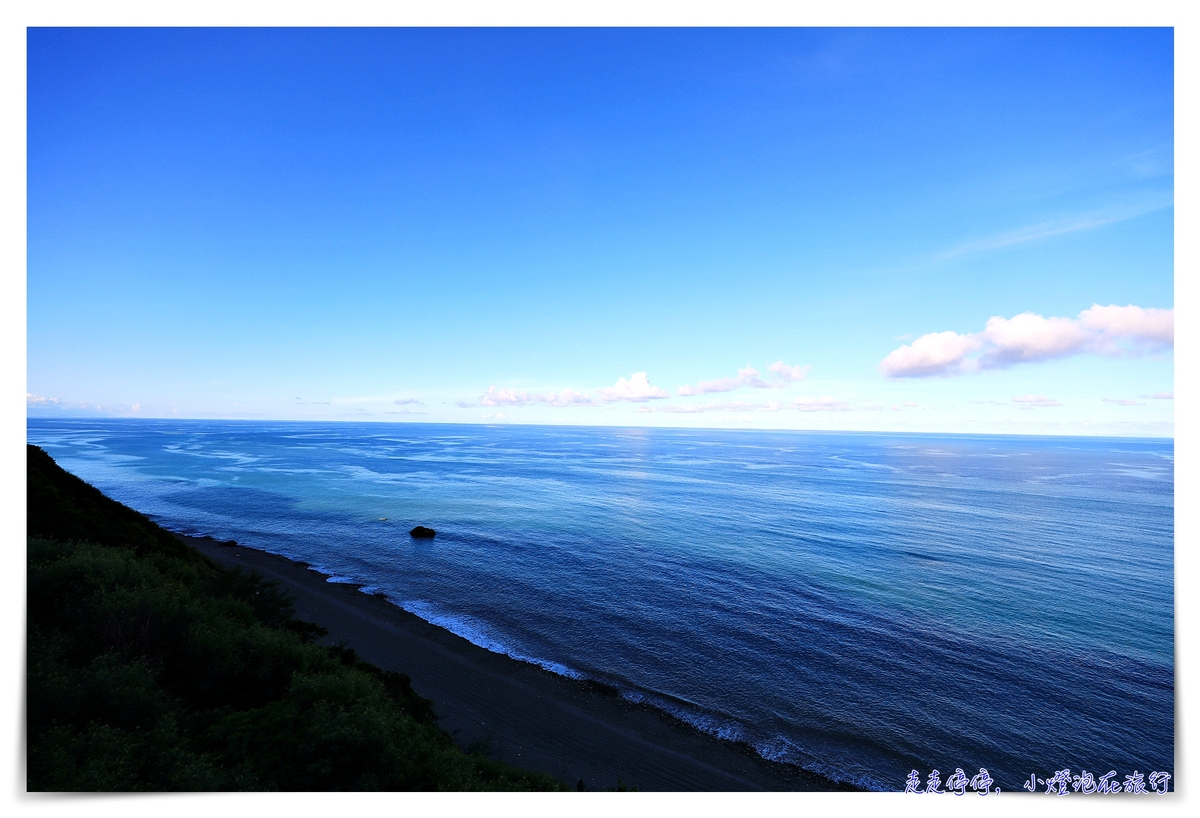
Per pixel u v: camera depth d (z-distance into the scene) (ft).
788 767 72.59
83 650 43.09
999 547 201.16
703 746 75.82
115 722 35.65
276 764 36.83
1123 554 193.16
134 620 47.65
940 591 150.00
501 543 193.67
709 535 212.84
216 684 46.55
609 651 106.93
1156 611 136.87
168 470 412.77
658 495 319.88
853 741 80.07
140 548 86.74
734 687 94.12
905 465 562.66
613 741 74.74
